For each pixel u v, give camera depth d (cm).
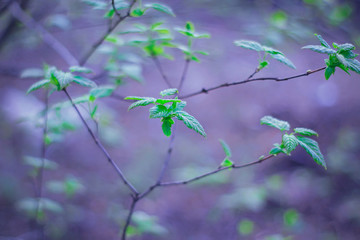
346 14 344
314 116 783
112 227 467
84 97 213
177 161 650
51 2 414
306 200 548
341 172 597
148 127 775
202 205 541
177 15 394
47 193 500
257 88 898
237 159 668
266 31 330
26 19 338
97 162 627
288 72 805
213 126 800
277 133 756
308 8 357
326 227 498
